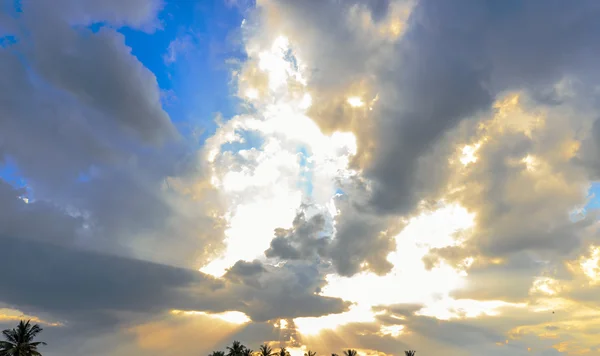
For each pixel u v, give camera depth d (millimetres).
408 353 114875
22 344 67188
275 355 117938
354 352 117875
